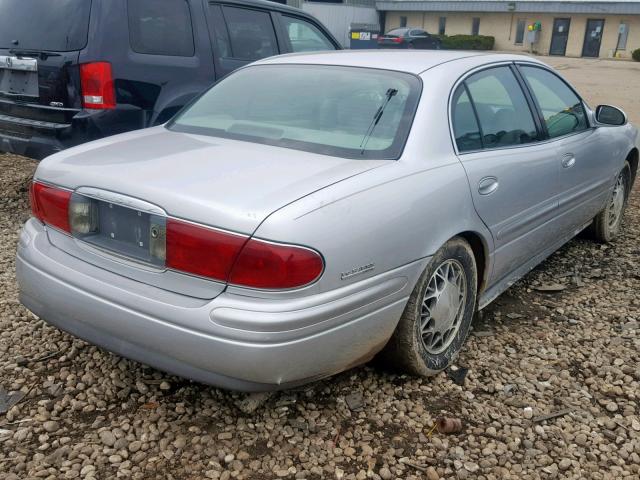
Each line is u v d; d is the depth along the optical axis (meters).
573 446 2.65
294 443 2.58
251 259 2.18
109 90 4.74
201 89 5.46
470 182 2.97
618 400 3.00
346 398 2.88
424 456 2.54
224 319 2.20
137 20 4.93
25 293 2.82
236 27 5.89
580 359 3.36
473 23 43.41
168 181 2.45
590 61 34.72
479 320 3.77
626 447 2.65
